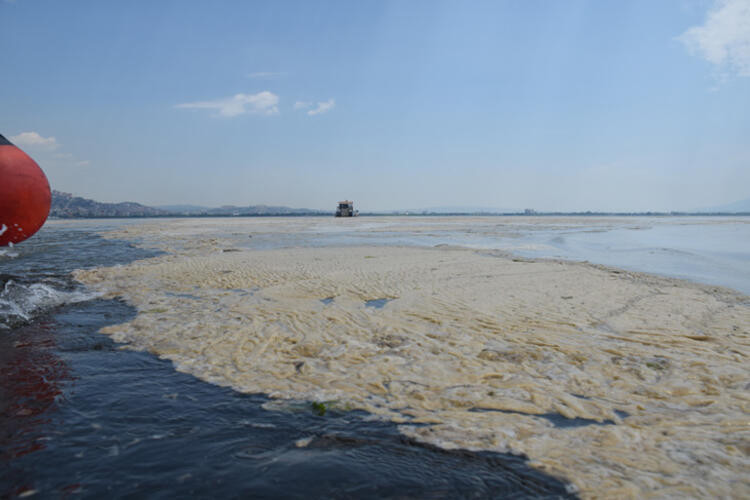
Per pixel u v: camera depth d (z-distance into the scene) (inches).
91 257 709.9
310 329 291.6
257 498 120.2
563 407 176.4
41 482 126.3
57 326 299.3
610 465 134.4
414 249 844.6
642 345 252.8
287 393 191.8
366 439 152.7
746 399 179.3
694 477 127.1
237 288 438.9
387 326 298.0
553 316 319.9
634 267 622.5
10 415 169.3
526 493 122.2
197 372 217.2
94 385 199.9
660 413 170.2
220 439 152.5
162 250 840.3
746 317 312.2
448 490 124.2
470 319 313.7
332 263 618.2
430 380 206.2
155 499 119.1
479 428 159.5
